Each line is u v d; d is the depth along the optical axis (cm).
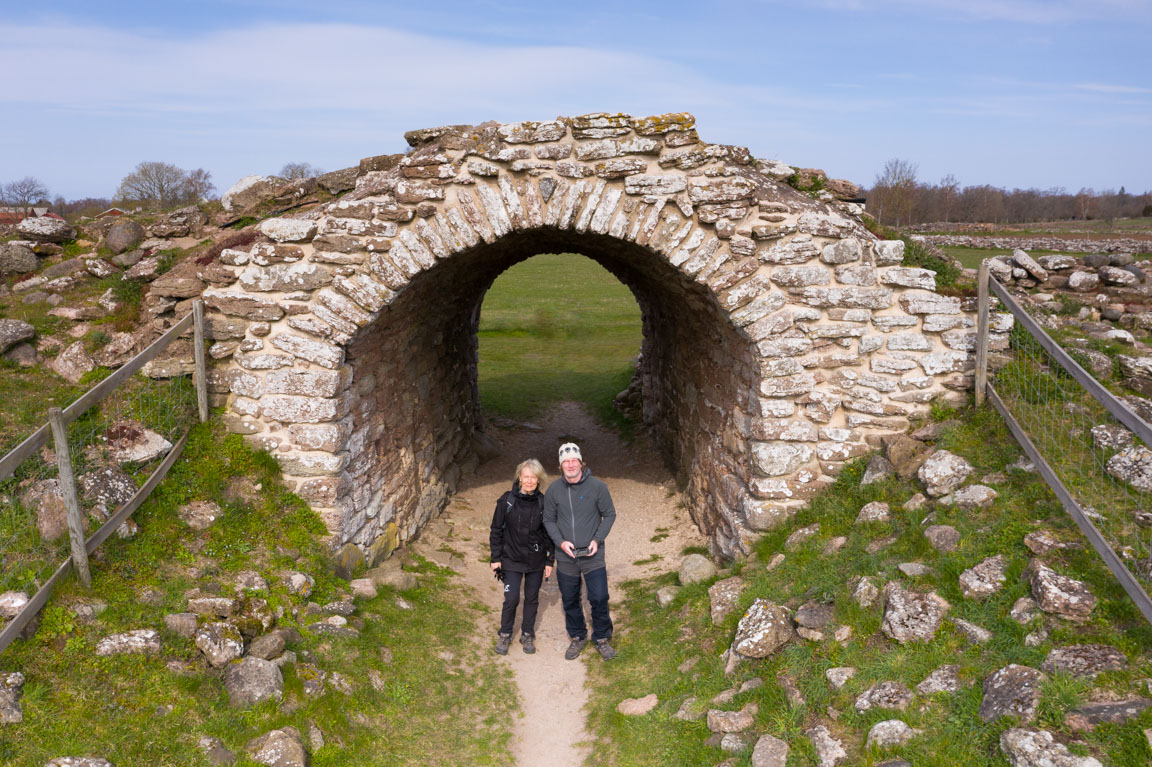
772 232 654
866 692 420
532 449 1335
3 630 396
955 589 470
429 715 510
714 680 498
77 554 459
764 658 490
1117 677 367
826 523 623
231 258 662
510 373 1886
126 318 701
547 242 1127
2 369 652
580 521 584
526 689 566
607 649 595
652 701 508
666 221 658
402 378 858
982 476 579
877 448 675
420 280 715
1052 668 382
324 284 655
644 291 1237
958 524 529
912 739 377
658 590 688
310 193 788
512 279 3453
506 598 611
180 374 664
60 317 716
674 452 1100
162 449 602
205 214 812
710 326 836
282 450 661
